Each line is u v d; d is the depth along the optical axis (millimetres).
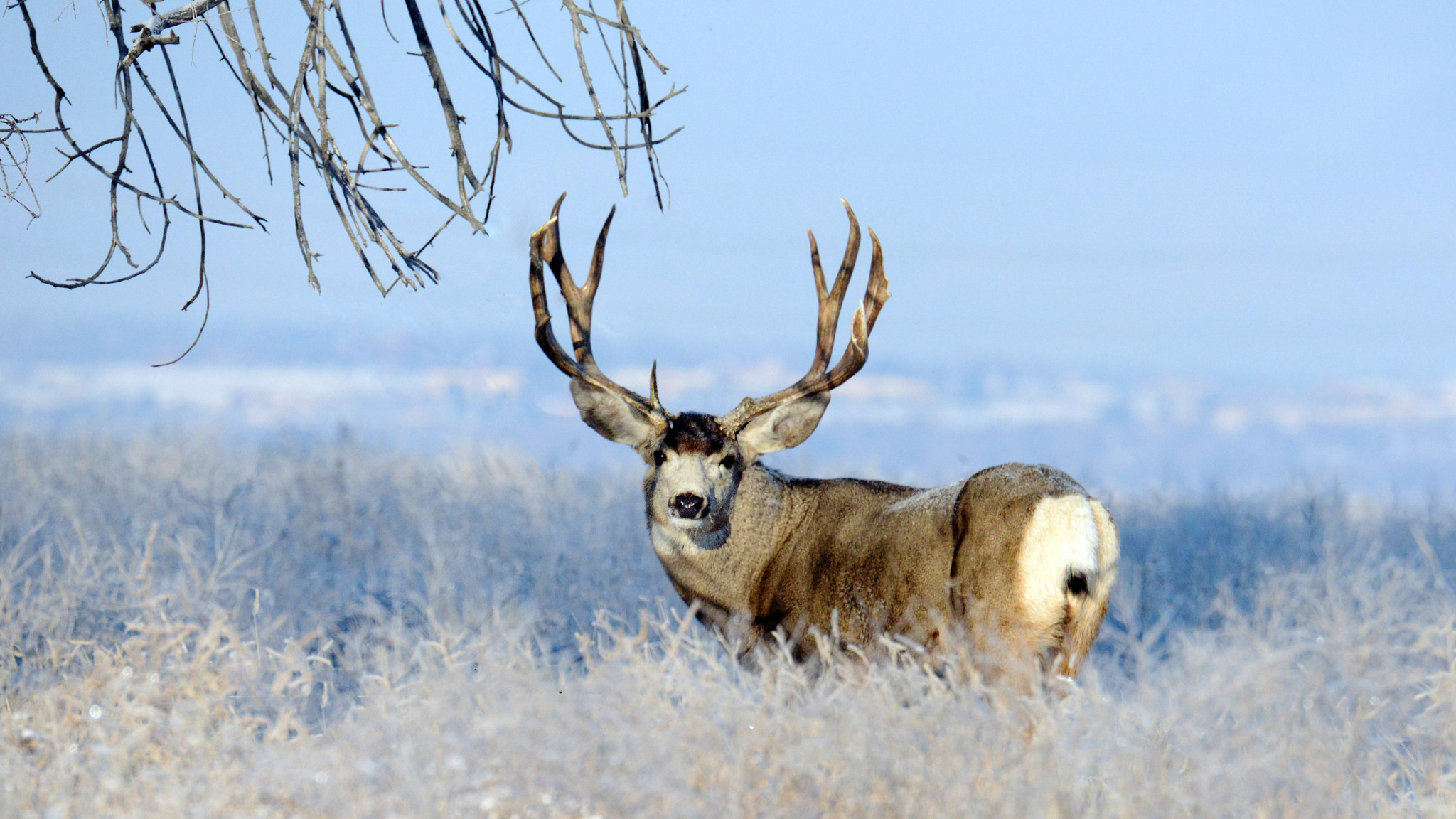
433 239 21891
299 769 16656
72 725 19297
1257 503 45938
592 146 22125
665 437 26938
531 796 16094
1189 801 16656
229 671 20719
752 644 26719
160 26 21578
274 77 21609
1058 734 18281
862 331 27953
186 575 29094
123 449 52562
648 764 16250
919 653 23031
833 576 25406
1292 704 19234
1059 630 21656
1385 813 18125
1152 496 47656
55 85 21750
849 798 16406
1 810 16641
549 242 28266
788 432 27906
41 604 25484
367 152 21672
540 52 21734
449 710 17812
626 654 19438
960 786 16250
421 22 21562
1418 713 22594
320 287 21562
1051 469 22781
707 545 27078
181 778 17109
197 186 21469
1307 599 28125
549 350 27906
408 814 15633
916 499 24688
